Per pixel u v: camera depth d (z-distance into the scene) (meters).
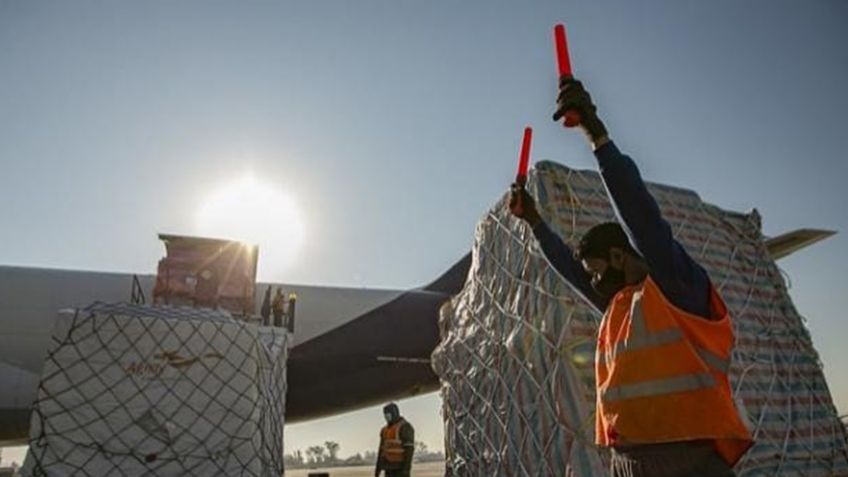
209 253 8.33
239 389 5.08
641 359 1.77
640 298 1.83
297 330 11.14
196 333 5.09
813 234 6.51
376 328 11.62
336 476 37.50
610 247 2.00
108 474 4.49
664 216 4.50
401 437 8.12
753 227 4.98
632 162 1.71
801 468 3.85
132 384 4.79
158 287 7.96
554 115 1.74
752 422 3.80
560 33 1.79
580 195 4.16
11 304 9.86
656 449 1.72
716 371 1.73
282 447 5.89
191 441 4.75
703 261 4.43
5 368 9.23
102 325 4.89
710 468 1.66
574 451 3.32
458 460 4.99
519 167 2.51
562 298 3.72
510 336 4.20
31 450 4.47
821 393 4.34
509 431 4.11
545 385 3.71
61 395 4.63
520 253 4.27
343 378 11.18
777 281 4.77
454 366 5.27
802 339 4.54
